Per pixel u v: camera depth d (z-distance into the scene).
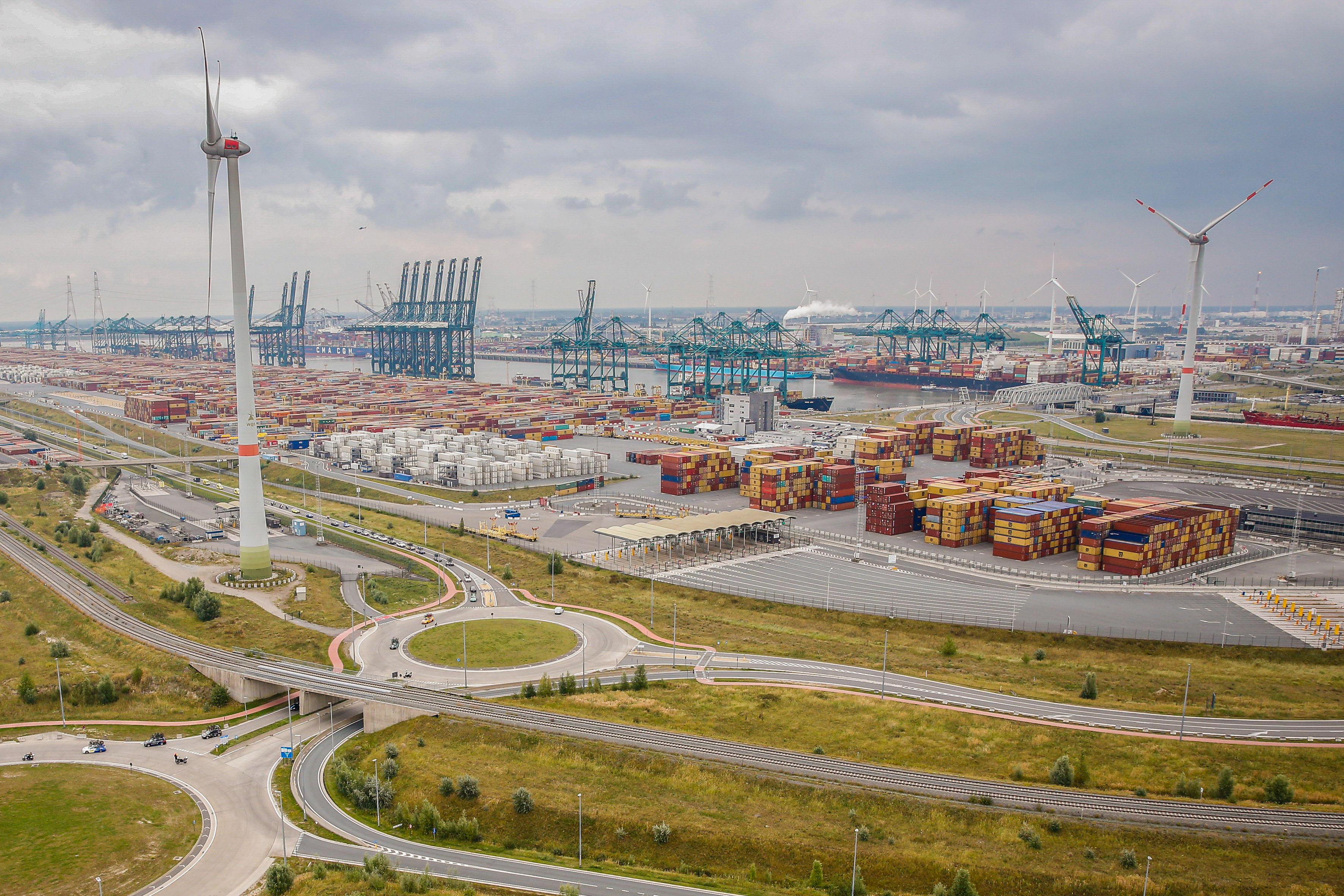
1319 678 112.06
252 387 147.38
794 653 118.75
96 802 85.25
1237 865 72.88
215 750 97.12
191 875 73.88
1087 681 104.44
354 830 81.31
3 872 73.88
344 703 110.19
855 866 71.00
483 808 82.94
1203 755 89.69
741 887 72.12
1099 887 70.56
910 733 94.44
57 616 133.12
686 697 103.44
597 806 82.06
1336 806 81.31
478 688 106.94
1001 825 77.62
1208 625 129.25
